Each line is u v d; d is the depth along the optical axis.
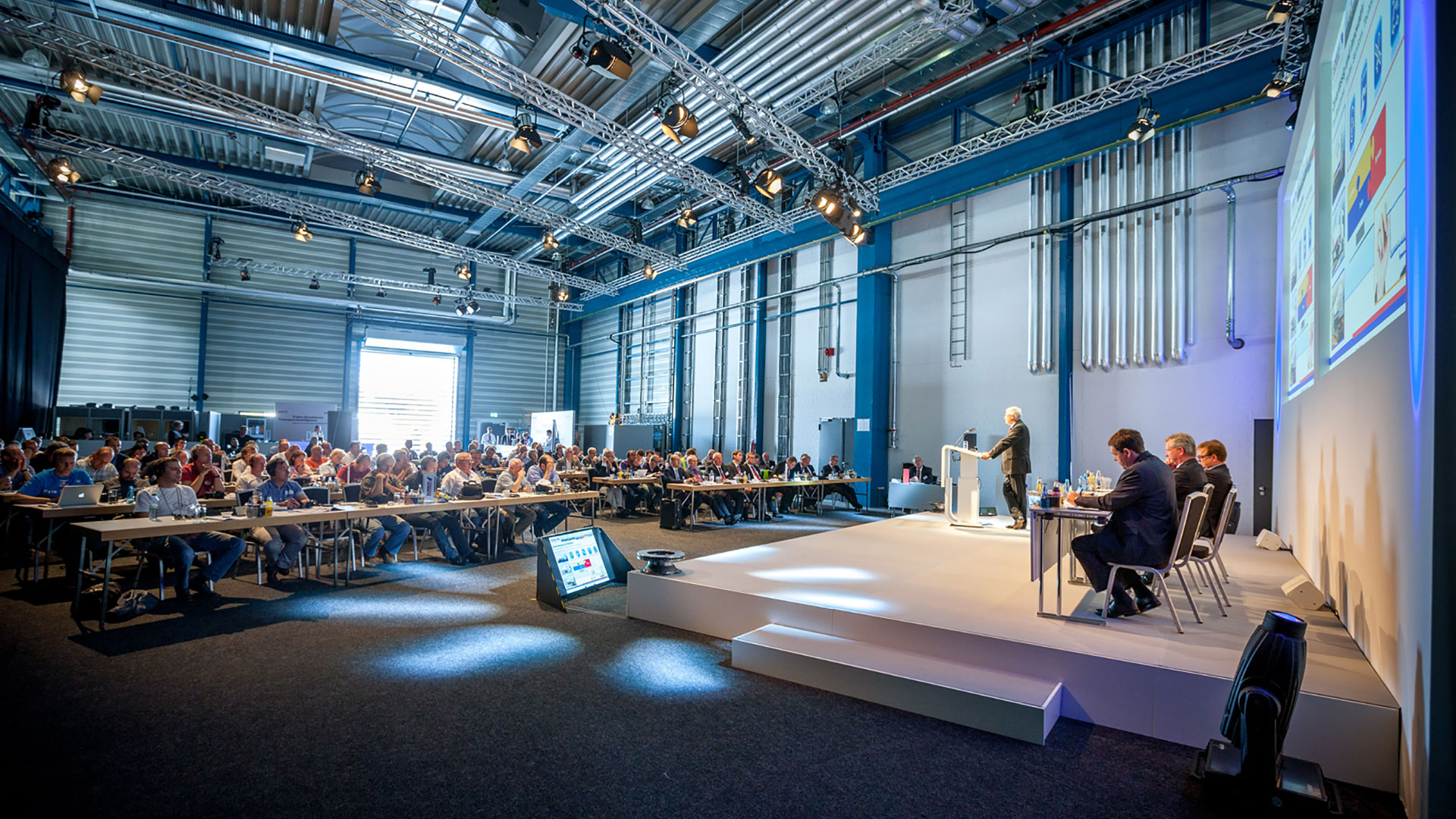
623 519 10.33
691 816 2.20
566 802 2.27
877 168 11.45
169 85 8.30
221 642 3.97
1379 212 2.86
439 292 17.08
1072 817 2.22
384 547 6.47
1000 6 7.25
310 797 2.28
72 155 11.38
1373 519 2.92
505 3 7.96
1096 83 9.10
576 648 3.95
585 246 17.91
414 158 10.59
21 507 5.40
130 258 13.80
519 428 19.16
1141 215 8.73
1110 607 3.68
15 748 2.60
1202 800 2.34
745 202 11.61
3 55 9.01
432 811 2.21
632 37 7.10
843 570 4.86
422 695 3.21
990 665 3.25
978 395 10.56
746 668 3.61
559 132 10.51
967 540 6.43
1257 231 7.79
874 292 11.74
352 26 8.55
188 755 2.57
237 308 15.12
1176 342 8.38
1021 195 10.10
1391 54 2.65
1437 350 1.98
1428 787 1.97
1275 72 7.21
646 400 17.52
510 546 7.42
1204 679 2.73
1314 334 4.52
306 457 8.52
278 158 11.34
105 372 13.62
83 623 4.34
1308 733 2.54
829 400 13.03
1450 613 1.94
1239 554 6.20
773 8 7.95
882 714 3.04
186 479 6.43
